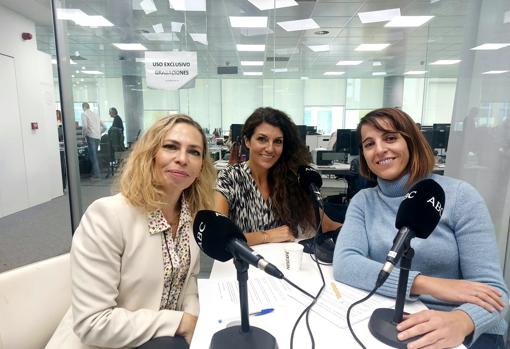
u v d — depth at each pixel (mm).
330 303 934
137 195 1006
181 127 1048
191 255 1123
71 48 2320
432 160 1120
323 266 1231
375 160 1149
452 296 871
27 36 4480
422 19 4719
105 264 939
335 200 3023
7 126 4164
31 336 927
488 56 1966
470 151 2084
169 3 4035
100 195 2996
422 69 8359
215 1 4070
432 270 1046
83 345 924
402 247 745
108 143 3885
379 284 790
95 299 910
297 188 1640
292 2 4129
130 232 981
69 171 2213
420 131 1132
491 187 1957
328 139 5648
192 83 2625
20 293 918
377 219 1181
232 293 997
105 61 4520
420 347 724
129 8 3828
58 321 997
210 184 1235
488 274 950
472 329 796
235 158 2064
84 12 3463
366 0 4062
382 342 757
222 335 742
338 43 6109
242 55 6961
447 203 1056
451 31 5305
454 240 1047
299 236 1608
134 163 1031
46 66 4875
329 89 10055
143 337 917
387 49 6559
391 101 9609
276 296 979
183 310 1114
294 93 9812
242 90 9648
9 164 4188
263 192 1659
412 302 941
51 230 3604
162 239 1041
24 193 4445
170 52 2572
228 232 715
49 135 4949
